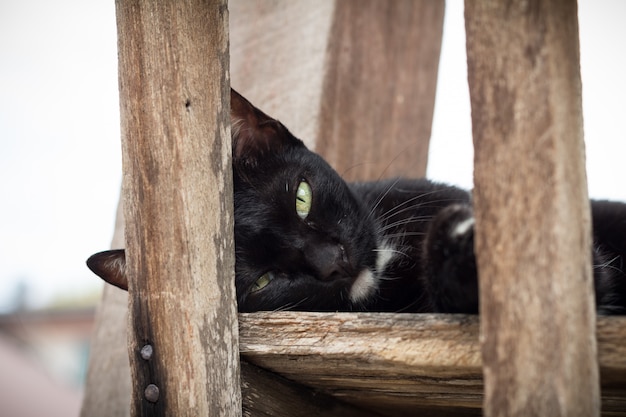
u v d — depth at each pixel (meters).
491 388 0.44
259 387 0.56
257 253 0.64
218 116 0.55
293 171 0.66
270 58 0.84
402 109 0.89
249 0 0.87
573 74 0.44
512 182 0.44
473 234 0.48
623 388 0.50
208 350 0.53
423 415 0.66
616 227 0.68
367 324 0.51
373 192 0.74
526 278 0.43
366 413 0.66
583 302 0.43
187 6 0.54
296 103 0.82
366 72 0.85
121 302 0.82
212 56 0.54
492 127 0.44
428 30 0.90
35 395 1.03
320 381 0.58
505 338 0.43
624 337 0.45
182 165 0.53
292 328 0.53
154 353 0.53
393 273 0.69
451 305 0.49
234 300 0.55
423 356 0.49
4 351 1.17
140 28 0.54
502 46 0.44
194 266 0.53
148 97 0.53
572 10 0.44
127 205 0.54
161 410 0.53
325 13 0.82
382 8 0.86
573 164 0.44
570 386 0.43
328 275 0.63
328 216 0.66
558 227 0.43
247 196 0.66
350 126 0.84
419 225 0.71
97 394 0.81
